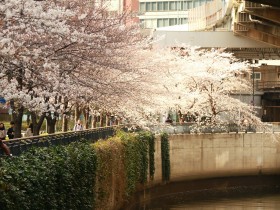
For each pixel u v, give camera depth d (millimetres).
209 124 51812
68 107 30453
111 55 23531
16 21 16812
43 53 19031
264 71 72625
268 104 73625
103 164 27234
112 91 26141
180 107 50562
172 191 48312
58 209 18953
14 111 20453
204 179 51031
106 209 28500
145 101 32750
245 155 53094
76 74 23266
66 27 17234
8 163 15508
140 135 39625
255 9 43531
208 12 79875
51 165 18000
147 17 103875
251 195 48906
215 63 53719
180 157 49594
